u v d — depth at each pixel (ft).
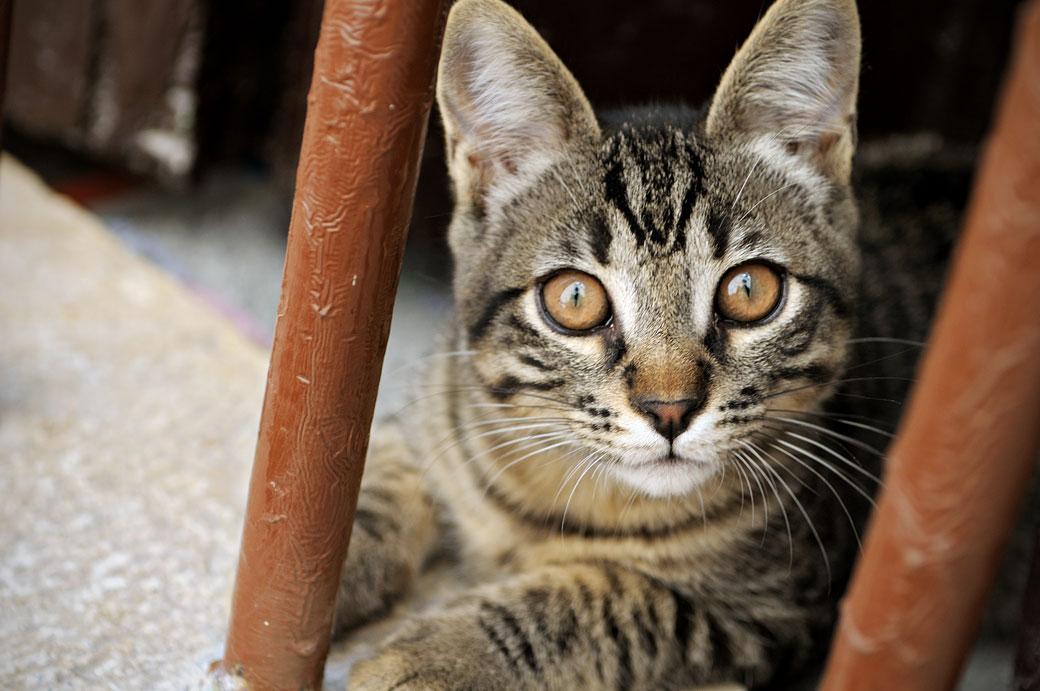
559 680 1.11
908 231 1.48
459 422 1.27
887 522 0.83
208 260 2.17
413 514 1.27
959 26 2.06
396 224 0.91
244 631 1.00
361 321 0.92
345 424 0.94
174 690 1.07
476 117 1.20
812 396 1.19
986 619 1.39
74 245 1.63
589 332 1.15
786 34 1.15
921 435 0.81
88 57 2.11
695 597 1.18
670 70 1.99
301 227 0.91
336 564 0.98
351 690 1.09
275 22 2.14
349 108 0.88
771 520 1.20
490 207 1.23
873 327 1.31
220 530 1.22
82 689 1.06
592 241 1.15
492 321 1.20
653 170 1.16
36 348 1.43
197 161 2.17
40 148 2.48
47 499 1.23
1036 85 0.70
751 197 1.16
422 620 1.14
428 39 0.87
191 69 2.08
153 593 1.15
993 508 0.81
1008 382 0.76
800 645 1.19
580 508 1.21
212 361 1.46
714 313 1.14
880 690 0.84
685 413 1.12
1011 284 0.74
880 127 2.14
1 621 1.11
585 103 1.18
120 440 1.32
